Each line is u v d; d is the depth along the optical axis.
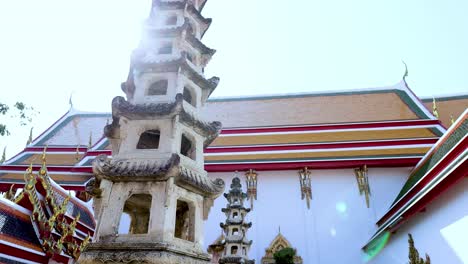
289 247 25.98
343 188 29.42
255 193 29.61
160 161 10.86
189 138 12.43
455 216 16.03
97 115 42.22
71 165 32.31
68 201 19.91
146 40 14.56
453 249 16.17
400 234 23.16
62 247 16.97
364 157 29.42
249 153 31.23
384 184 29.14
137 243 9.40
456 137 19.84
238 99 40.38
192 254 10.12
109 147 32.84
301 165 29.70
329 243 27.28
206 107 39.41
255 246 27.52
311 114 36.47
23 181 30.78
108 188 10.45
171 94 12.84
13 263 14.35
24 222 16.02
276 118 36.31
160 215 9.95
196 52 15.21
